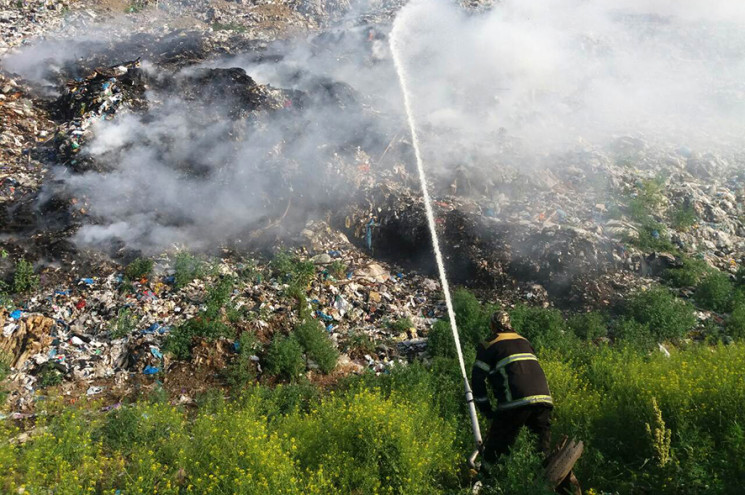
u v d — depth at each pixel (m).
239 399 5.99
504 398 4.36
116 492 4.38
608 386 5.75
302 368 6.75
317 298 8.12
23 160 10.09
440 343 7.14
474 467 4.60
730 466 3.91
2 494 4.30
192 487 4.44
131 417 5.31
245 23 17.55
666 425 4.66
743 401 4.57
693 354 6.18
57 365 6.47
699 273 8.76
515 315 7.49
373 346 7.35
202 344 6.84
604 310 8.11
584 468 4.45
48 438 4.82
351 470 4.48
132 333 7.06
